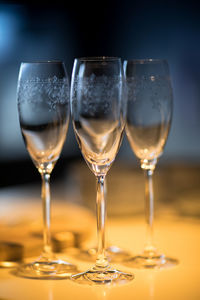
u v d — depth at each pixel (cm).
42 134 75
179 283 71
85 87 71
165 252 85
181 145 307
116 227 102
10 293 68
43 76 75
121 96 72
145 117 81
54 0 365
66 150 358
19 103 76
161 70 81
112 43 375
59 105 75
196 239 93
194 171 153
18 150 360
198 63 351
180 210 116
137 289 69
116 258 83
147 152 82
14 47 361
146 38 368
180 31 358
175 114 334
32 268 77
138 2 367
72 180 154
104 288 69
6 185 354
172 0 357
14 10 359
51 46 372
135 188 138
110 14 372
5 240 87
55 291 68
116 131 71
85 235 90
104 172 73
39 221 98
